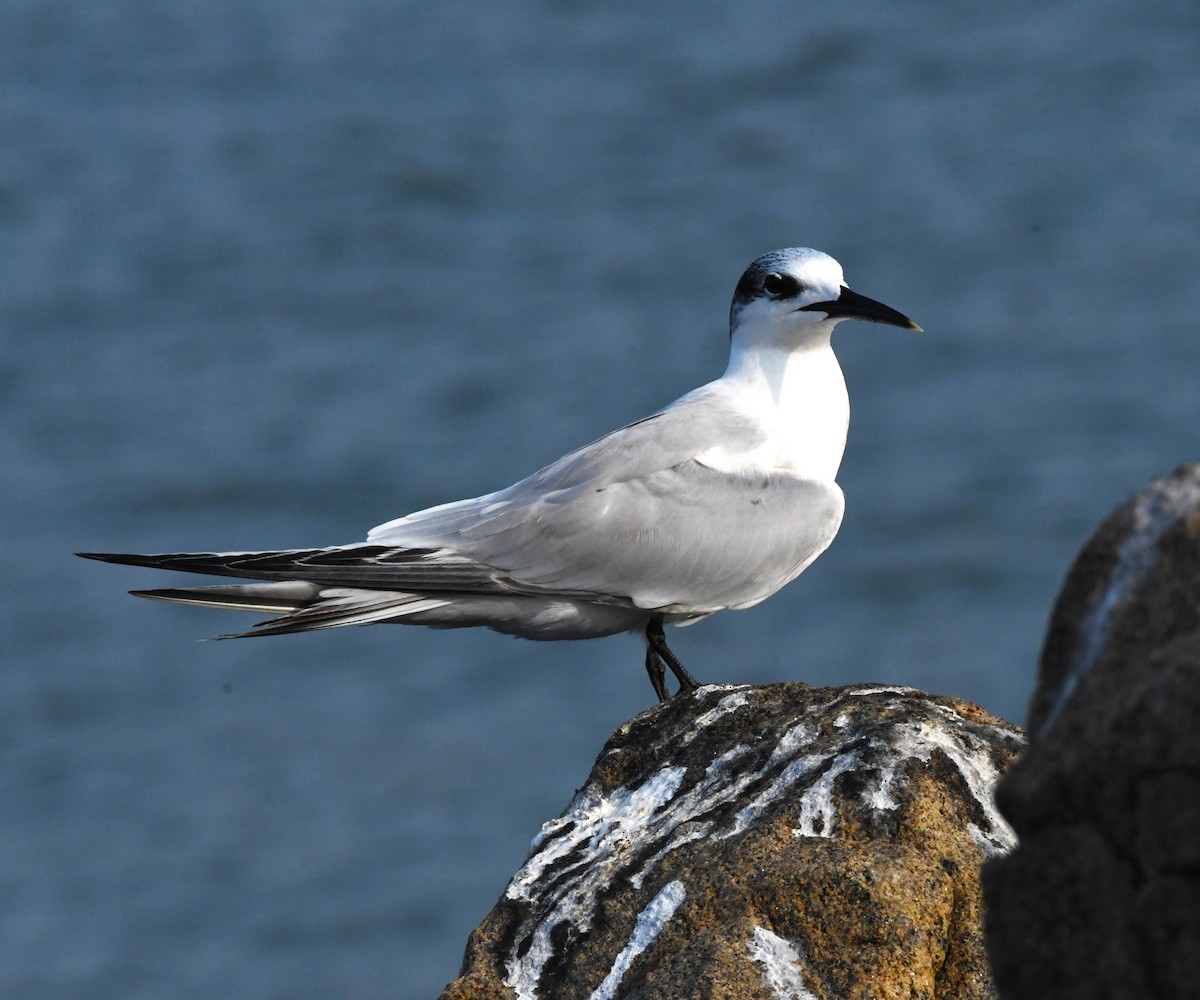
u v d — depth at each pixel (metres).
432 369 31.25
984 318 31.53
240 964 17.44
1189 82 42.16
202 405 30.62
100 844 19.56
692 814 6.02
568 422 28.84
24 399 31.25
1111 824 3.82
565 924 5.75
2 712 22.06
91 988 17.47
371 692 21.70
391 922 17.91
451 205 39.41
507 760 19.83
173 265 37.16
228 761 20.67
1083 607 4.12
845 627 22.55
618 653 21.67
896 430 27.94
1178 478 4.09
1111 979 3.83
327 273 36.53
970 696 20.80
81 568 25.59
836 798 5.69
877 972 5.22
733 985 5.21
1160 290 32.12
